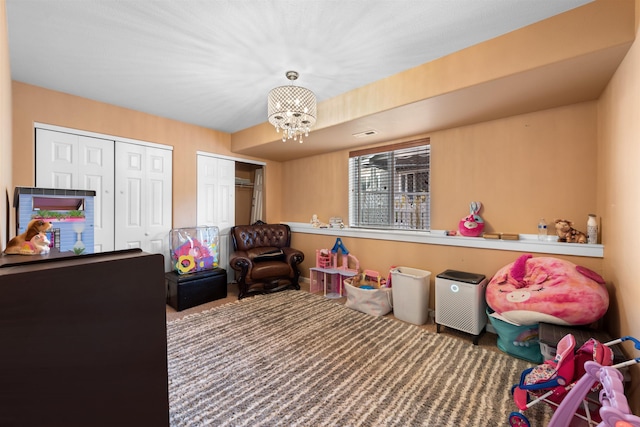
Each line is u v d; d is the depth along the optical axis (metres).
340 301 3.54
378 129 3.08
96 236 3.05
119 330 0.71
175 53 2.09
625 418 0.90
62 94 2.82
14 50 2.05
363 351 2.27
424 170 3.33
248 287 3.75
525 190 2.59
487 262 2.71
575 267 2.04
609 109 1.94
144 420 0.75
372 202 3.84
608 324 1.99
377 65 2.26
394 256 3.45
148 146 3.46
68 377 0.64
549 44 1.69
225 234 4.35
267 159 4.89
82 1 1.56
